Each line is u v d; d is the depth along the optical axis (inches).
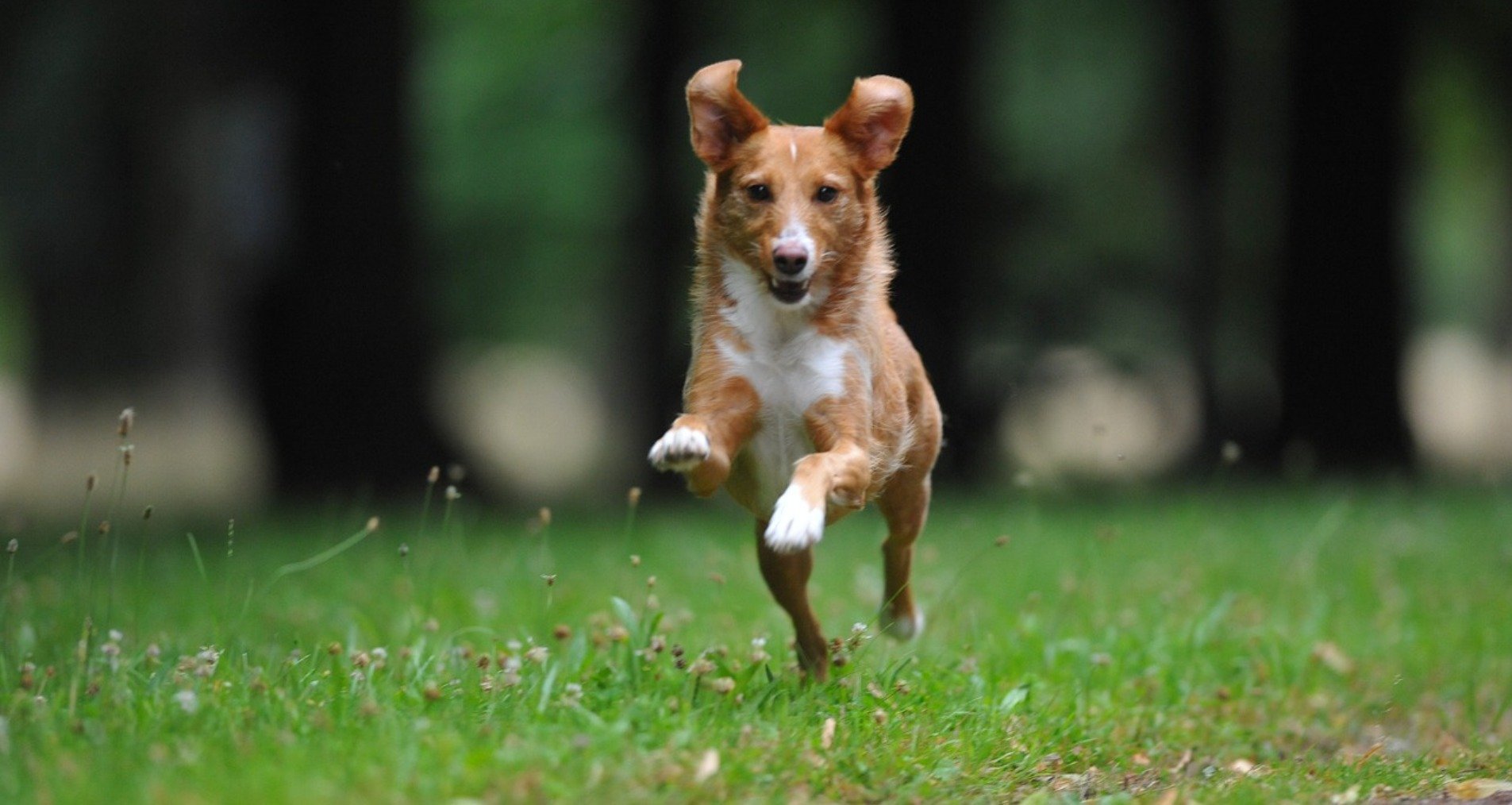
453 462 746.2
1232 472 813.9
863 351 248.5
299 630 331.3
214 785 186.4
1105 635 325.4
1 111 822.5
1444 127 1182.3
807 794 212.7
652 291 845.8
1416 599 387.5
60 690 230.5
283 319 723.4
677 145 864.3
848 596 376.5
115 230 940.0
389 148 721.0
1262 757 273.3
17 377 1505.9
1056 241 1067.9
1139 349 1117.7
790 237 238.5
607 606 346.6
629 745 213.8
